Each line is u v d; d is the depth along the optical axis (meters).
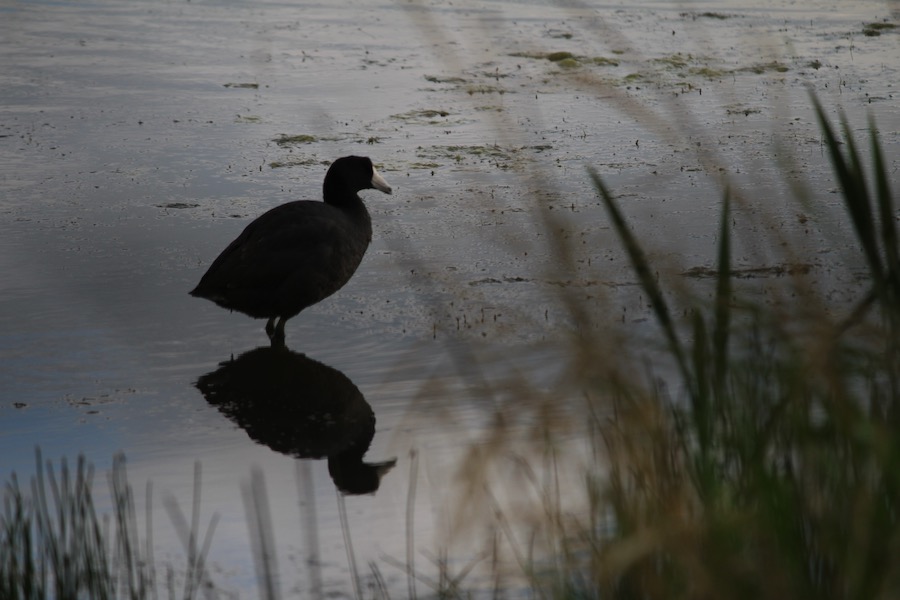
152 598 7.41
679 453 6.00
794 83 26.23
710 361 5.74
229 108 24.34
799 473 5.52
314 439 10.27
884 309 5.33
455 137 22.02
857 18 34.44
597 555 5.62
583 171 19.39
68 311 13.70
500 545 7.01
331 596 7.42
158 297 14.23
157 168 20.06
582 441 7.31
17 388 11.48
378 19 34.09
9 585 6.94
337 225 13.11
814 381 5.40
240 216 17.47
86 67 27.94
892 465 4.95
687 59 28.42
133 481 9.41
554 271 5.86
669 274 5.69
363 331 12.96
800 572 5.14
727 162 19.30
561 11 34.31
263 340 12.92
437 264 14.91
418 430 9.95
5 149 21.14
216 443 10.23
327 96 25.39
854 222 5.33
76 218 17.34
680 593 5.20
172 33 31.98
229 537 8.41
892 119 22.80
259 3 36.47
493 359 6.21
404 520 8.55
